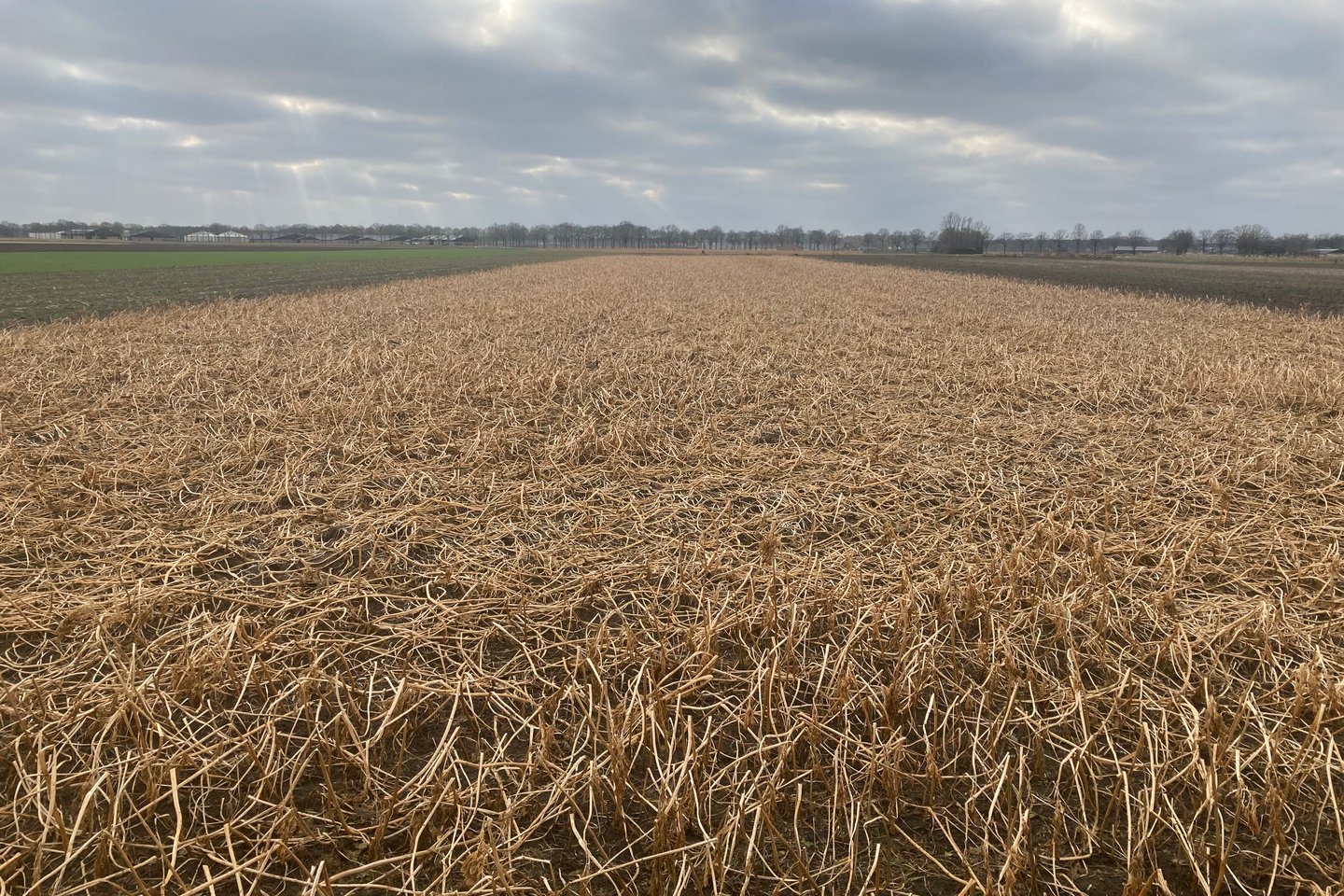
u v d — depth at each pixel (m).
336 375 11.80
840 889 3.00
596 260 83.69
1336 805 3.09
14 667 4.18
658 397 10.88
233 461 7.72
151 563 5.41
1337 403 10.26
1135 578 5.35
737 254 140.12
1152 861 3.10
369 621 4.79
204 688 3.97
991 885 2.88
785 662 4.22
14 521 5.96
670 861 3.03
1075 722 3.84
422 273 47.19
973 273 55.06
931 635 4.59
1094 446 8.62
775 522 6.41
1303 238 116.00
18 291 28.14
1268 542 5.90
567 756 3.63
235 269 49.19
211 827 3.20
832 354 14.59
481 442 8.41
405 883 2.97
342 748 3.47
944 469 7.78
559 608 4.93
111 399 9.98
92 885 2.89
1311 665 3.99
